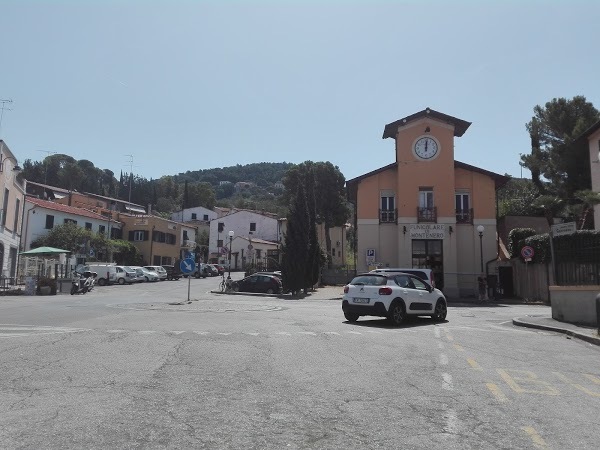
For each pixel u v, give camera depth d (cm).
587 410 610
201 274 6181
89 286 3484
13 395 632
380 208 3641
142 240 6519
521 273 3203
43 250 3306
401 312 1527
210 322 1485
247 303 2439
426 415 578
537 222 3997
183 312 1823
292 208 3338
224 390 673
